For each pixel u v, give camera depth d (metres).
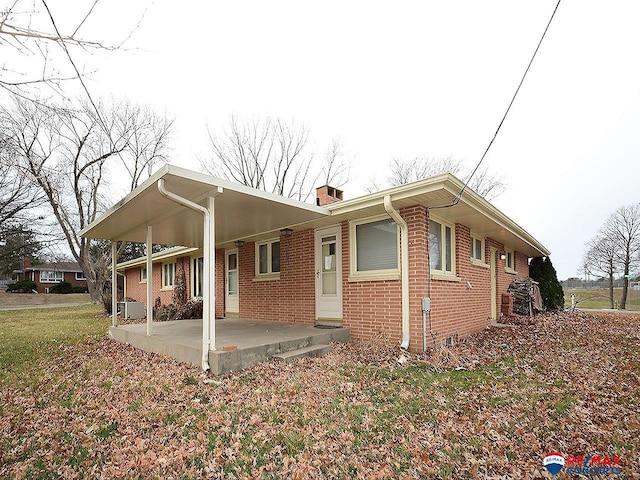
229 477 2.69
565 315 12.37
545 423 3.45
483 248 9.74
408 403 3.98
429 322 6.32
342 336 7.07
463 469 2.75
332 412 3.75
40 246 24.62
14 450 3.13
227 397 4.17
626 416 3.56
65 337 9.05
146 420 3.65
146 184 4.64
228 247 11.62
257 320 9.60
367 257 7.11
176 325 8.88
